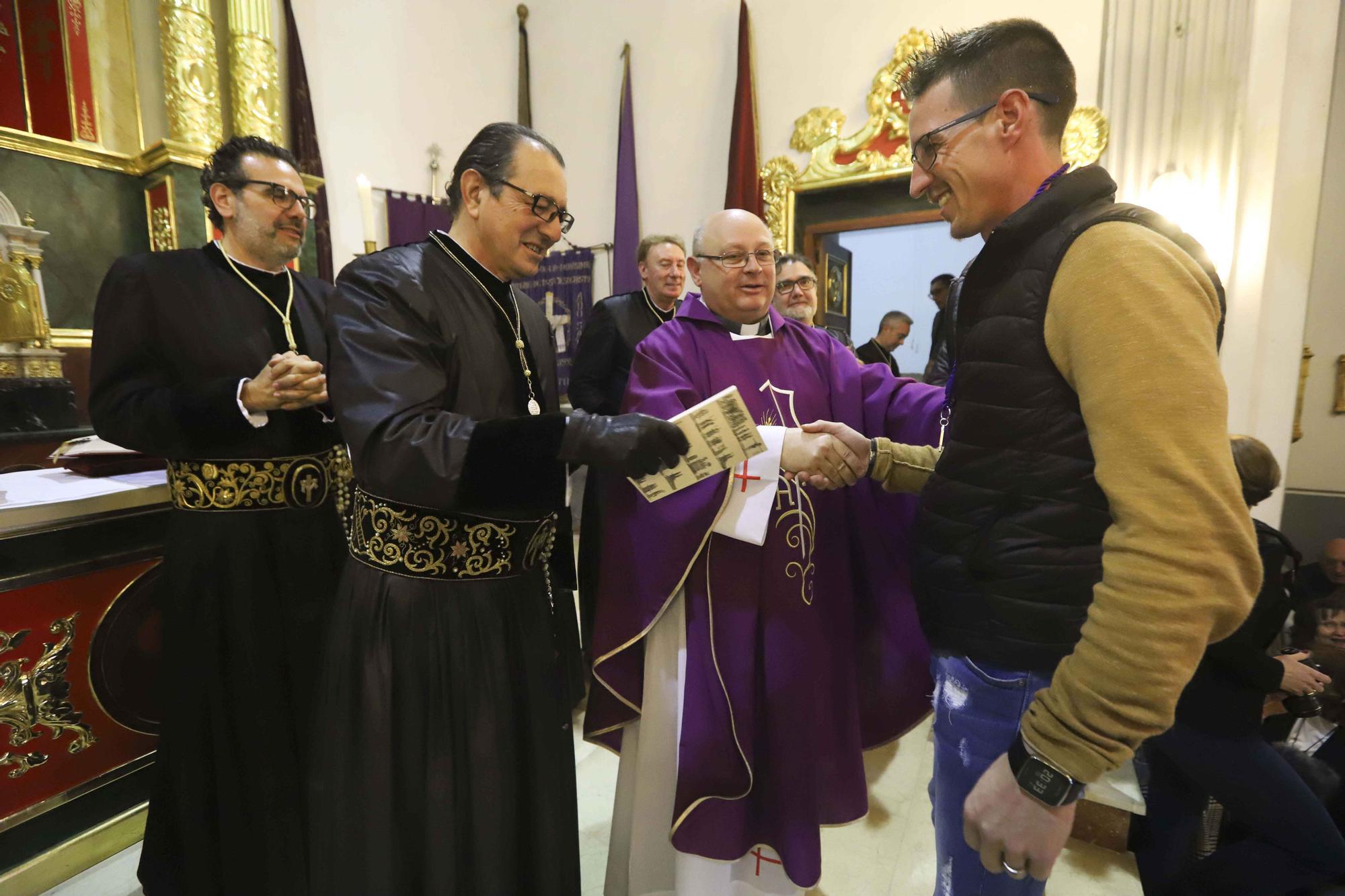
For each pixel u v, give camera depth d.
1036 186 0.84
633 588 1.33
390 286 1.07
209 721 1.50
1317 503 3.82
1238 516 0.60
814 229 4.47
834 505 1.44
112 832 1.82
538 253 1.20
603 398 2.65
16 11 3.02
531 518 1.18
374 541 1.13
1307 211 3.19
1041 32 0.83
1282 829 1.56
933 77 0.87
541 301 5.58
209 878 1.50
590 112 5.33
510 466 0.97
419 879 1.10
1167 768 1.83
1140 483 0.62
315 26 4.30
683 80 4.96
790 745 1.33
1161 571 0.60
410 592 1.10
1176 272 0.65
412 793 1.09
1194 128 3.32
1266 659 1.54
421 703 1.09
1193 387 0.62
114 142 3.23
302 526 1.59
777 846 1.36
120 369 1.54
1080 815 1.98
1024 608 0.79
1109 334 0.65
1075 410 0.75
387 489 0.99
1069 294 0.70
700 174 4.95
